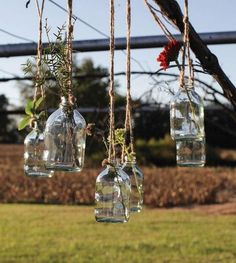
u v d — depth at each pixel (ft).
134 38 10.23
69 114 5.17
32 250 35.63
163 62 5.95
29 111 5.71
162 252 35.29
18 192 71.67
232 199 67.77
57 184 71.36
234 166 95.35
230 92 7.10
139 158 97.04
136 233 43.60
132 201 5.71
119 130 5.59
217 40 10.04
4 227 46.50
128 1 5.34
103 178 5.26
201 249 36.11
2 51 10.98
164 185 68.95
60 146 5.14
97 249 36.32
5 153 107.34
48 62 5.17
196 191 67.87
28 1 5.52
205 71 6.91
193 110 5.53
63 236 41.88
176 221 51.16
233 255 34.12
